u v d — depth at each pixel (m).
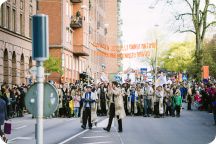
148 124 26.66
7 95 33.91
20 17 50.91
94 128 24.39
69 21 67.19
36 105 9.71
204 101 40.12
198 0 47.88
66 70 64.94
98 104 35.19
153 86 34.94
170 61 105.94
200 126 25.36
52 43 62.56
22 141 18.56
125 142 17.97
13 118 33.72
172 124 26.64
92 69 87.06
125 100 34.56
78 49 70.50
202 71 48.47
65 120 31.16
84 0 72.12
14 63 48.62
